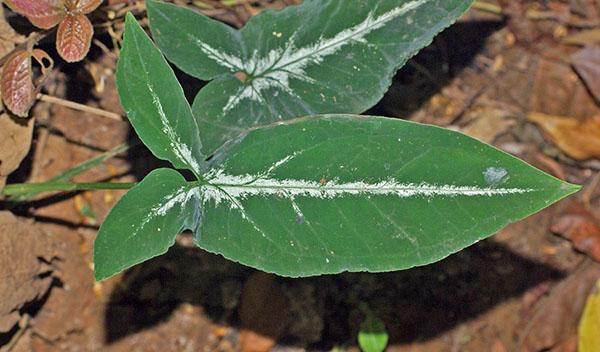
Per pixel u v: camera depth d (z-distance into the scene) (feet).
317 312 1.59
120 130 1.52
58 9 1.20
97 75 1.48
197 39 1.25
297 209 1.06
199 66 1.24
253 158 1.08
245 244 1.07
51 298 1.46
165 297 1.53
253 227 1.07
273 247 1.06
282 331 1.57
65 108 1.48
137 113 1.06
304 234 1.06
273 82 1.25
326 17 1.24
